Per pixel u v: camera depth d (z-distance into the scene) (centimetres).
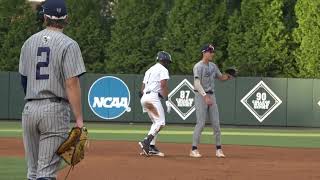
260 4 10800
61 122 2075
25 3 11619
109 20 12694
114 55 11256
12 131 8088
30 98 2083
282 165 4478
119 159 4684
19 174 3903
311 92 9831
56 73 2066
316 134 8494
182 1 11050
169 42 11050
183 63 10931
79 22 11556
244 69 10825
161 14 11350
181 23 11012
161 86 4931
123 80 10069
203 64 4856
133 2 11294
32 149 2122
